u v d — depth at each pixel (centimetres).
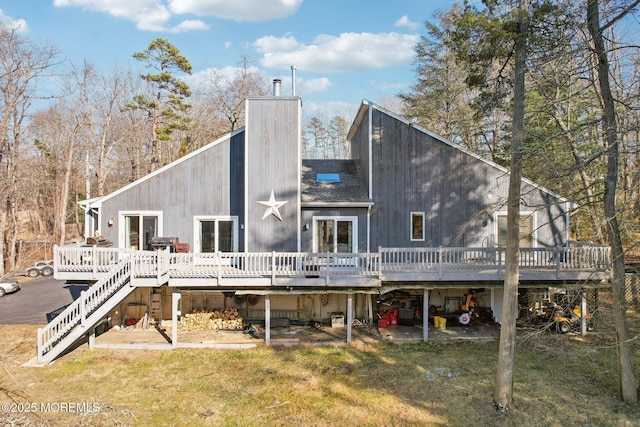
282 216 1540
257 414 959
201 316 1556
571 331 1474
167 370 1193
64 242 3559
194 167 1612
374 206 1594
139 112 4006
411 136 1600
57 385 1098
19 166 2988
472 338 1424
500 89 1190
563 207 1570
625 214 1050
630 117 1005
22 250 2623
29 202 3756
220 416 950
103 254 1399
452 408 985
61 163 3844
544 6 955
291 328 1546
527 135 1045
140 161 4131
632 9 909
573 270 1373
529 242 1568
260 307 1617
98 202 1599
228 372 1178
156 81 3259
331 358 1271
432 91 2861
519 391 1066
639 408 979
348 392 1060
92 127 3888
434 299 1630
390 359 1260
